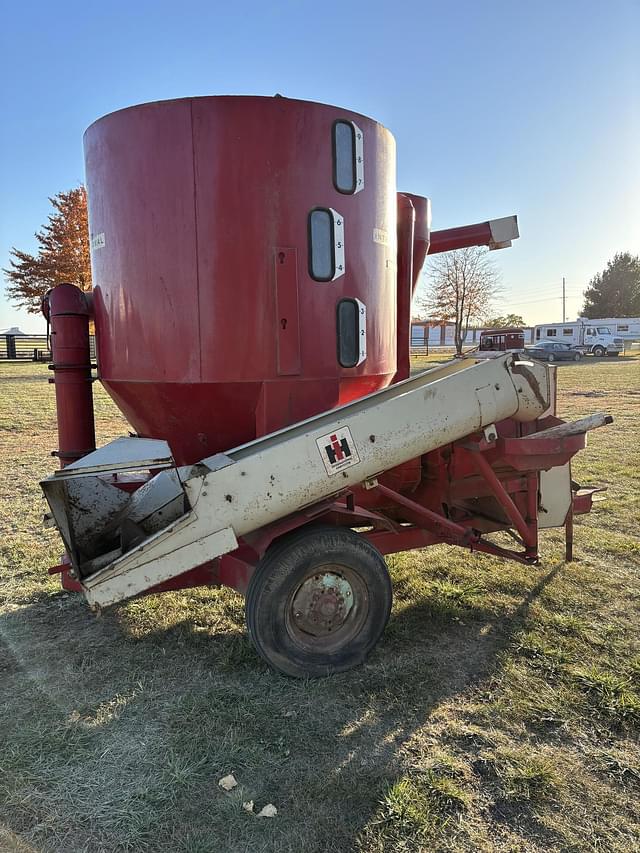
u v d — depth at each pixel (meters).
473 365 3.92
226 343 3.54
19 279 30.94
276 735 3.01
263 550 3.38
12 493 7.63
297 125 3.55
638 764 2.80
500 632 4.01
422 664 3.63
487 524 4.84
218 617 4.26
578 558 5.26
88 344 4.34
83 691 3.40
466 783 2.68
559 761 2.82
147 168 3.54
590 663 3.62
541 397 4.06
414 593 4.60
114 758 2.85
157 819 2.49
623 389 18.66
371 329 4.01
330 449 3.38
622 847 2.35
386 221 4.12
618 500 6.95
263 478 3.22
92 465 3.08
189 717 3.14
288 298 3.59
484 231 5.72
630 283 75.31
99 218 3.83
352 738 2.99
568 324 52.09
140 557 3.03
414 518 4.29
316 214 3.65
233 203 3.48
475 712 3.18
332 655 3.54
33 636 4.04
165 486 3.82
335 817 2.50
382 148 4.03
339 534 3.48
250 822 2.47
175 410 3.78
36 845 2.36
